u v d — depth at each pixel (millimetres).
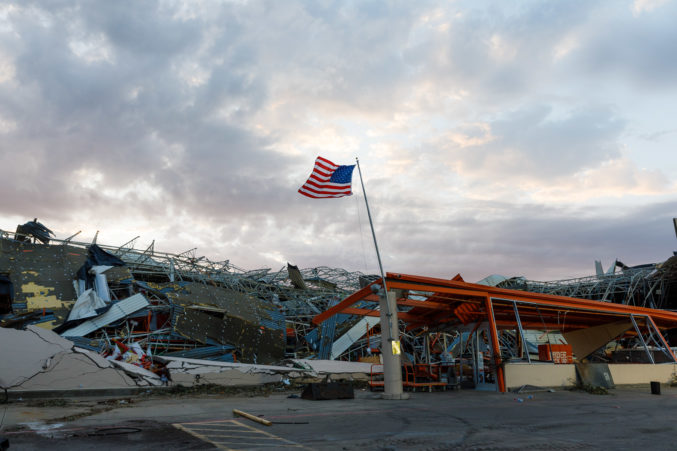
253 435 9672
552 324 31703
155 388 20234
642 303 55812
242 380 23875
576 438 9703
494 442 9164
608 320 30703
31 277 32750
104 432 9656
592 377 24484
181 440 8906
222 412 13578
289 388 24031
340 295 46719
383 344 19656
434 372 25469
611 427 11320
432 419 12523
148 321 33812
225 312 36375
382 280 20375
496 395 20703
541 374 23531
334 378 27562
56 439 8852
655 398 19578
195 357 33031
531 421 12289
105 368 18922
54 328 30016
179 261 42719
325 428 10781
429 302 26125
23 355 17016
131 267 40344
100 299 32688
